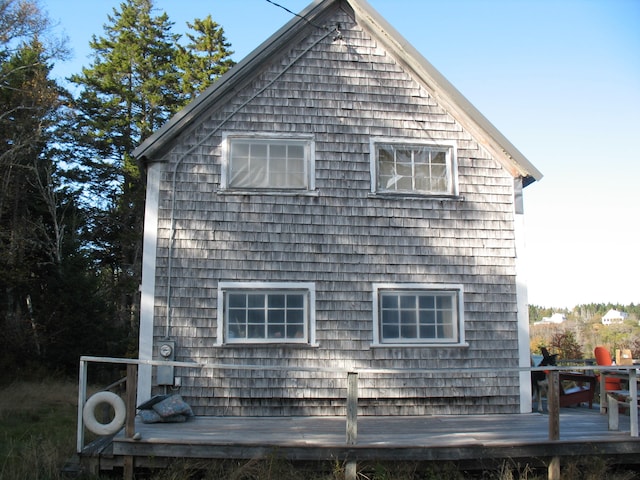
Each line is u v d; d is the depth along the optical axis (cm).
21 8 2264
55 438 981
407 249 1088
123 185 3234
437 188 1123
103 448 788
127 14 3603
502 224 1122
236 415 1018
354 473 752
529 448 792
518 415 1055
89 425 755
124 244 3109
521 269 1112
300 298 1061
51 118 2566
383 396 1048
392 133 1121
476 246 1108
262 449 762
